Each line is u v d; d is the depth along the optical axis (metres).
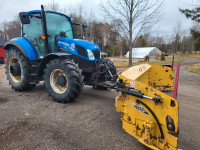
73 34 5.09
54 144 2.17
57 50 4.35
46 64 4.07
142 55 37.91
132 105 2.15
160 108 1.84
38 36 4.38
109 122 2.80
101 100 3.98
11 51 4.82
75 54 3.98
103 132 2.48
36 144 2.17
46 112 3.19
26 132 2.45
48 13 4.36
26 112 3.18
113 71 4.25
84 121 2.82
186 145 2.21
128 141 2.25
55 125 2.67
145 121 2.01
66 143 2.20
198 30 14.77
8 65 5.02
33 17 4.44
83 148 2.09
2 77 7.50
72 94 3.49
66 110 3.30
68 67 3.44
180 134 2.50
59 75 3.75
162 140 1.85
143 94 2.00
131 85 2.17
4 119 2.85
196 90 5.43
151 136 1.90
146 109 1.99
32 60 4.50
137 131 2.11
